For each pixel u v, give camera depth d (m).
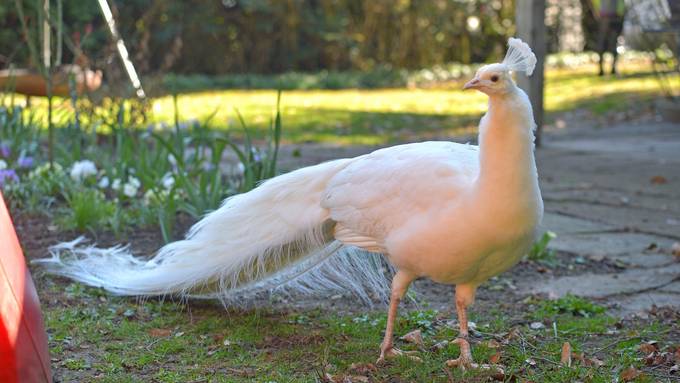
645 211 7.73
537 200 3.67
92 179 7.29
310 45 22.56
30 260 5.63
